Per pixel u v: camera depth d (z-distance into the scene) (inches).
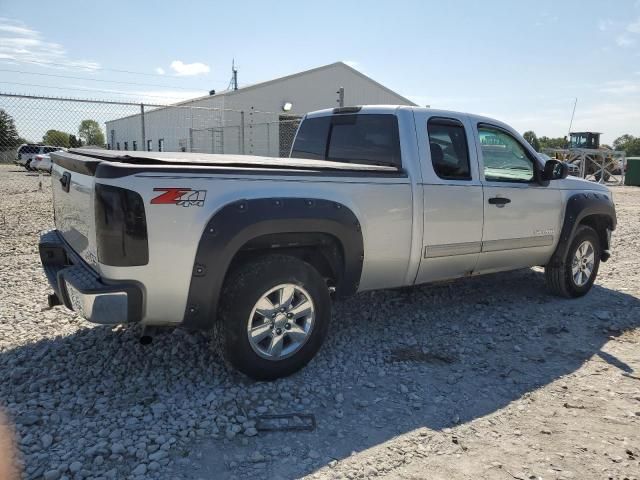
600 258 250.4
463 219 185.0
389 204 163.5
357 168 156.8
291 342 147.1
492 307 220.5
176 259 125.7
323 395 140.0
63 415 125.0
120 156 134.5
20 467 104.3
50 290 226.7
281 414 129.0
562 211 224.4
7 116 394.3
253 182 136.2
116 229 120.5
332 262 157.6
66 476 102.0
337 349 171.5
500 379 153.2
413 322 200.2
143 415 126.0
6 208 507.5
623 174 1219.9
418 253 174.6
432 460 112.5
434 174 177.5
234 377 147.0
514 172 208.1
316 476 105.8
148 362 154.6
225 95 1021.8
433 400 139.4
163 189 123.0
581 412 134.6
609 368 162.1
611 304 229.1
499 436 122.6
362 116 189.3
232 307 135.6
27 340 170.4
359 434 122.0
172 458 109.9
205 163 134.4
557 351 175.0
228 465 108.5
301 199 141.4
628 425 128.6
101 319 121.3
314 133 209.9
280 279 139.8
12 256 291.7
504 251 203.8
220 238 128.8
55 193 169.8
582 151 1193.4
